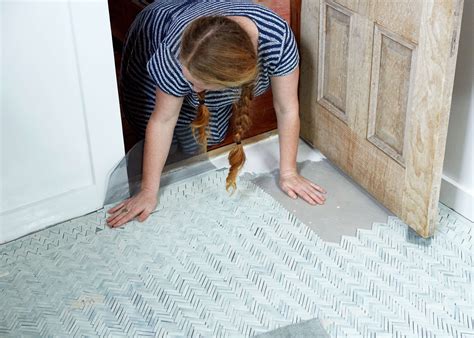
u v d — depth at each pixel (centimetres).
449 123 220
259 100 274
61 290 201
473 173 218
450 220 224
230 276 205
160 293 200
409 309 192
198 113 213
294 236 219
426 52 188
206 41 176
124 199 236
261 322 190
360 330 186
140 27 223
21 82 198
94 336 187
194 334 187
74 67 204
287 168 235
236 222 225
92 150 221
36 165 214
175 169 247
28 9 189
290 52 201
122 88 244
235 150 219
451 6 174
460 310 192
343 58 227
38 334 187
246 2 205
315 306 194
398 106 208
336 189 240
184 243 217
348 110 231
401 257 210
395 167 216
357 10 211
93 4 196
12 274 207
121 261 211
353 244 215
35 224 223
